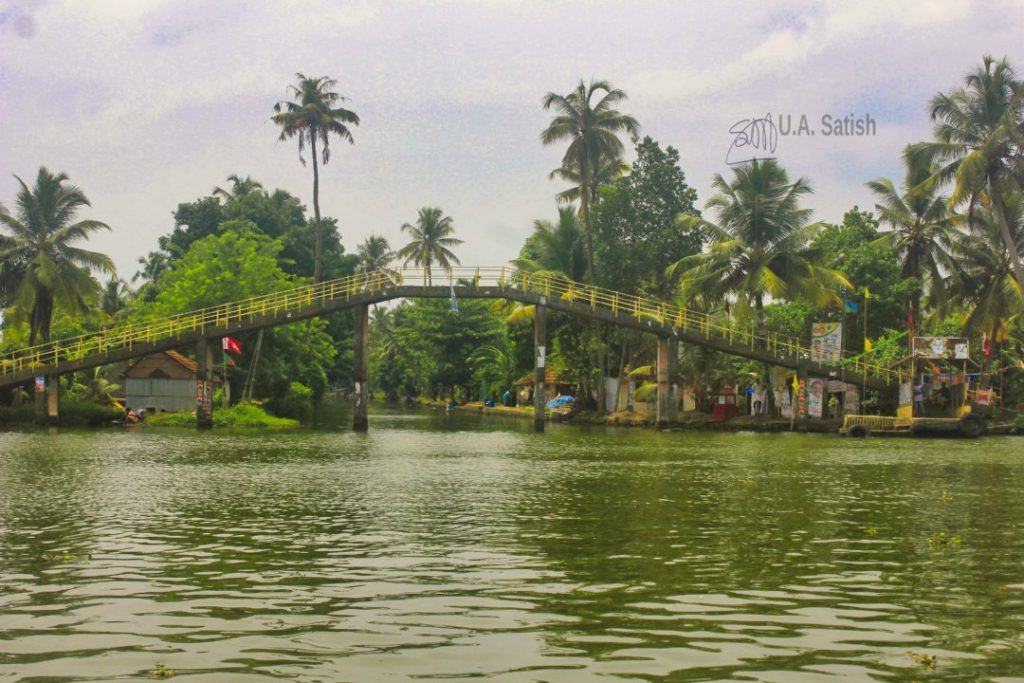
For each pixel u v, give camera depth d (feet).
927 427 148.25
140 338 158.61
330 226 318.65
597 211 200.13
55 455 100.89
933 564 41.50
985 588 36.91
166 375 184.75
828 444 129.18
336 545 45.93
